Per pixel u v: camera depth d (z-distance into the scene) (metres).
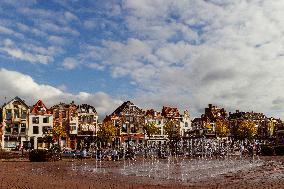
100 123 101.88
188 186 21.66
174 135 97.06
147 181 24.83
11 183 21.98
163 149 86.06
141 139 99.88
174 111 110.06
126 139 98.38
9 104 86.50
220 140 87.50
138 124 100.50
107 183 23.36
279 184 22.00
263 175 28.38
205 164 43.97
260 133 121.88
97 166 41.31
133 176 28.81
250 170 33.62
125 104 101.44
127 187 21.11
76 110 94.19
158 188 20.64
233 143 97.94
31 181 23.56
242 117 124.06
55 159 52.28
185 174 30.52
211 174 30.14
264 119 124.06
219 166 39.97
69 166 41.19
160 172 32.72
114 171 34.16
